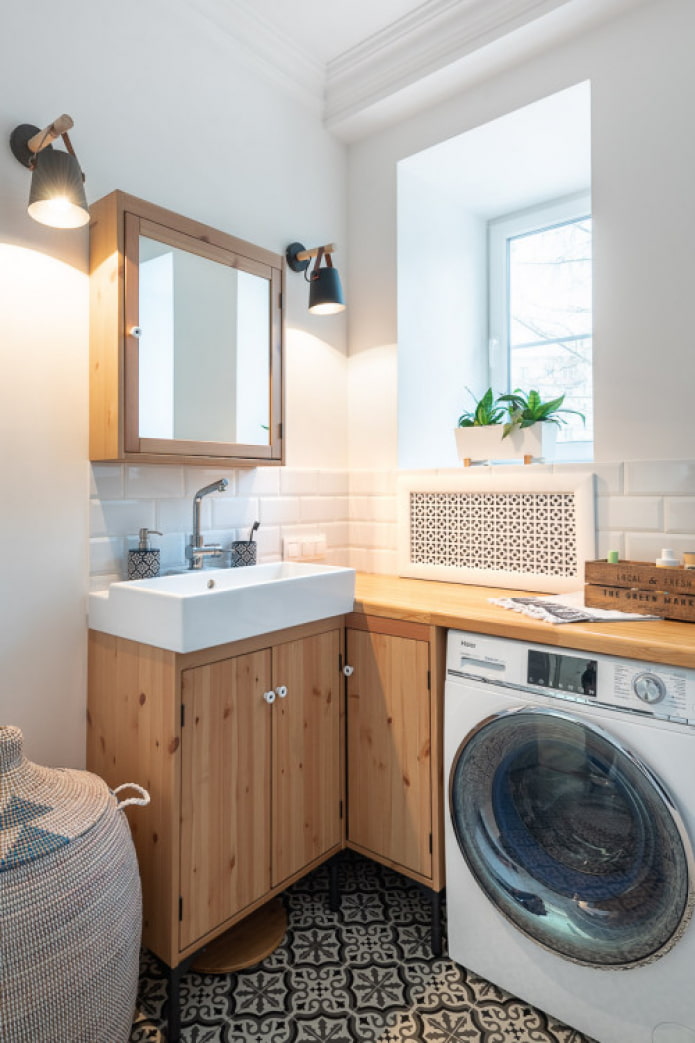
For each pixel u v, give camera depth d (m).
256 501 2.08
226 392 1.76
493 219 2.62
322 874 1.95
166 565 1.79
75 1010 1.04
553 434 2.06
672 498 1.67
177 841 1.33
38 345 1.52
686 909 1.12
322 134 2.34
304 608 1.59
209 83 1.93
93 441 1.59
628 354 1.75
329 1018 1.38
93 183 1.63
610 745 1.22
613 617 1.40
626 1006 1.22
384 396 2.32
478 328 2.62
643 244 1.73
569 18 1.79
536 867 1.35
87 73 1.62
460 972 1.51
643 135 1.73
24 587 1.50
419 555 2.19
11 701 1.48
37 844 1.05
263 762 1.53
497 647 1.41
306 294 2.27
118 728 1.49
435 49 2.00
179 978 1.33
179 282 1.64
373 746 1.70
